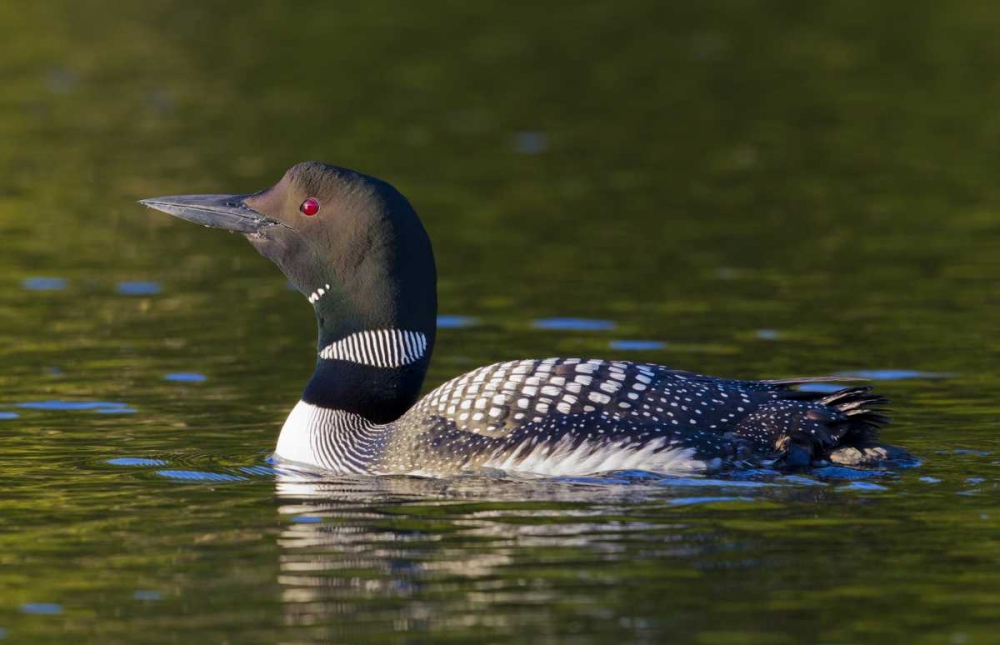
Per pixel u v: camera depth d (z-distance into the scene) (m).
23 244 18.34
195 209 10.73
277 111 27.27
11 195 20.91
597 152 24.14
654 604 7.22
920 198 20.52
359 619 7.13
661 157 23.75
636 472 9.22
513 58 32.44
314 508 8.96
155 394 12.31
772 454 9.27
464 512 8.73
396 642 6.84
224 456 10.45
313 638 6.93
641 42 34.12
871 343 13.59
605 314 14.88
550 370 9.68
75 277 16.81
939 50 33.00
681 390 9.51
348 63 31.81
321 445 10.15
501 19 36.62
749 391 9.60
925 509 8.55
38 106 27.41
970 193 20.73
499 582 7.56
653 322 14.53
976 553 7.85
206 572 7.84
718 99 28.47
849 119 26.56
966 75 30.27
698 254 17.55
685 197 20.88
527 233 18.84
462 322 14.68
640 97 28.77
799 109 27.47
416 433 9.77
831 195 20.83
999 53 32.41
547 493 9.04
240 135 25.11
